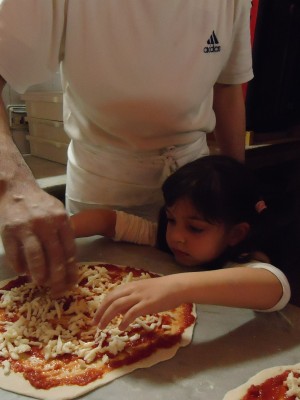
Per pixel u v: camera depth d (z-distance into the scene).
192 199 0.90
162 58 0.86
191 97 0.93
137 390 0.56
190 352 0.64
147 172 1.02
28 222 0.59
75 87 0.89
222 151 1.27
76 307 0.72
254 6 1.63
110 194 1.04
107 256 0.96
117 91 0.87
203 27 0.88
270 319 0.73
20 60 0.79
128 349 0.63
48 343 0.63
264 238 1.06
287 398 0.55
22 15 0.75
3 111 0.77
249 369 0.61
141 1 0.81
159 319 0.70
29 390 0.55
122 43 0.83
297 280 1.65
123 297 0.65
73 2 0.79
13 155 0.67
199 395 0.55
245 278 0.72
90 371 0.59
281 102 1.93
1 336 0.64
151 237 1.03
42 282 0.61
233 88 1.16
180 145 1.01
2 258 0.89
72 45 0.83
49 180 1.46
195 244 0.90
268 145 1.80
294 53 1.87
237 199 0.95
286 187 1.81
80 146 1.04
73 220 0.96
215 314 0.74
